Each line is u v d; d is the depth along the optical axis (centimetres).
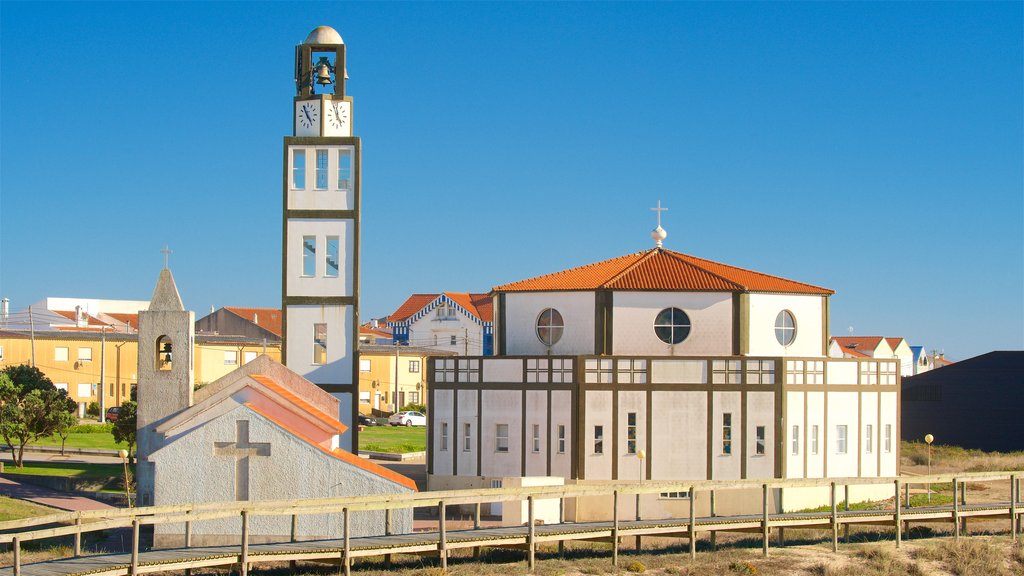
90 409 11156
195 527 4400
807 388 5775
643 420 5612
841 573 3938
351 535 4316
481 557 4028
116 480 6406
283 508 3491
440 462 5953
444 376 5975
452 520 5297
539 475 5681
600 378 5631
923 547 4378
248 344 12138
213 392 5075
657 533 4059
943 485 6588
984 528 5009
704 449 5616
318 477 4353
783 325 6025
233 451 4400
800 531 4862
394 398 12512
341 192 6188
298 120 6238
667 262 6191
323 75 6281
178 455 4416
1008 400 9569
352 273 6162
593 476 5591
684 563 3978
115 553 3669
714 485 4116
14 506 5503
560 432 5662
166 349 5059
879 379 6044
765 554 4162
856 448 5950
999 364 9650
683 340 5828
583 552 4153
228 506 3441
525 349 6028
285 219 6178
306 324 6147
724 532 4725
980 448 9625
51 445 8312
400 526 4300
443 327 14862
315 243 6181
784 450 5634
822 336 6128
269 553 3475
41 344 11200
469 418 5888
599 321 5822
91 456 7800
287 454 4372
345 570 3550
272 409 4622
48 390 7569
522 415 5750
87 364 11381
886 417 6081
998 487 6512
